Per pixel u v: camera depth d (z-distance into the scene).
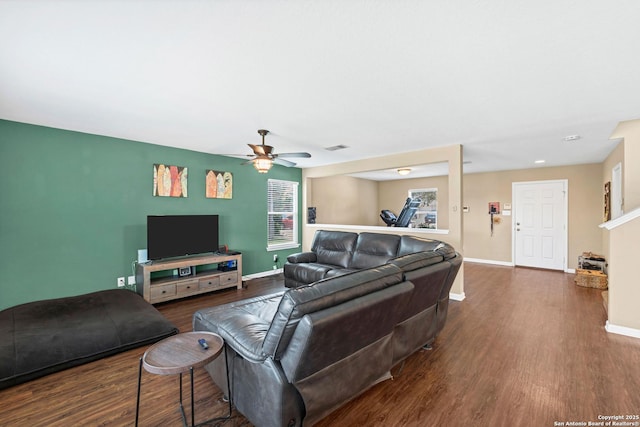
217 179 5.01
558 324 3.29
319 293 1.54
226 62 1.92
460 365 2.43
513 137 3.83
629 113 2.91
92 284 3.73
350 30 1.57
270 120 3.14
